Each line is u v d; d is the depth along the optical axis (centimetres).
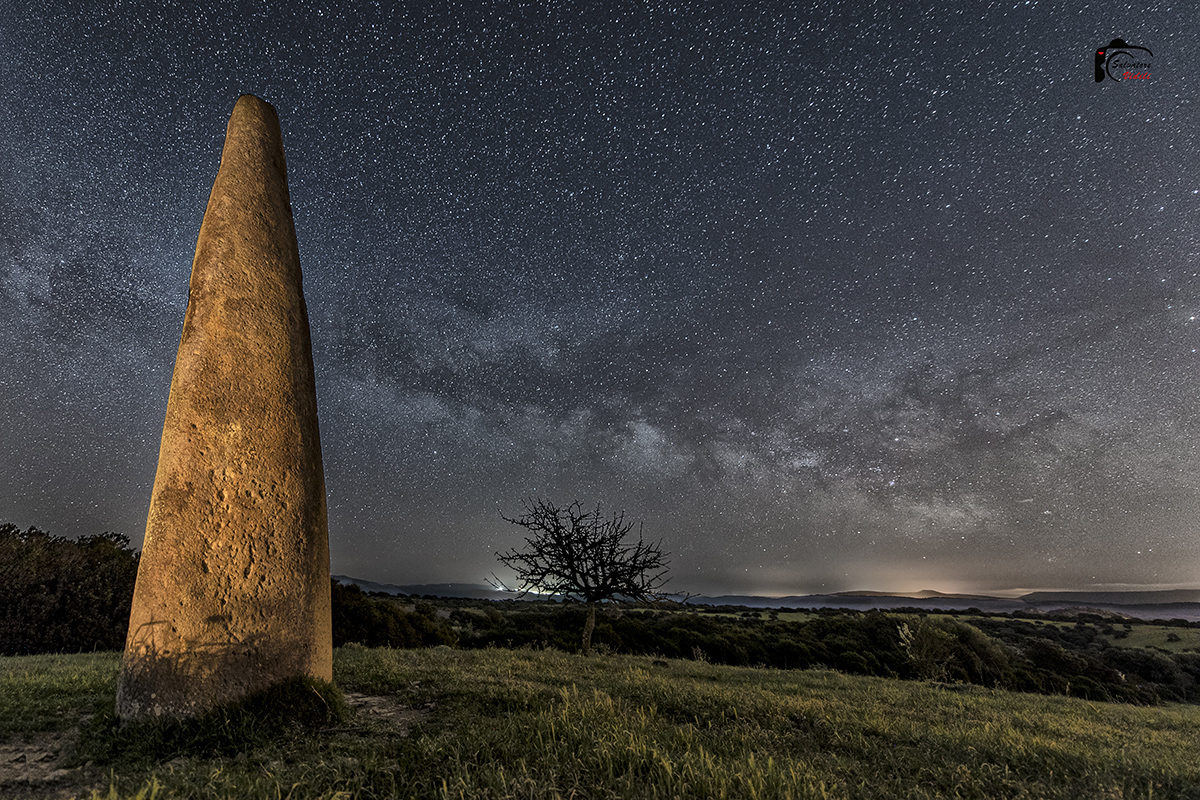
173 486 498
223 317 548
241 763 391
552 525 1650
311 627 533
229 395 529
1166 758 583
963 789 434
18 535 1365
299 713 491
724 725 588
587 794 352
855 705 836
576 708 555
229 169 604
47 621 1218
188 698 458
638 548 1614
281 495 532
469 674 791
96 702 528
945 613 4784
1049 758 522
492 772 374
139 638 472
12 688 571
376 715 548
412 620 1994
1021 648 2947
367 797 342
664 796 345
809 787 364
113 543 1512
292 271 621
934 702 973
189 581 479
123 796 327
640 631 2570
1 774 379
